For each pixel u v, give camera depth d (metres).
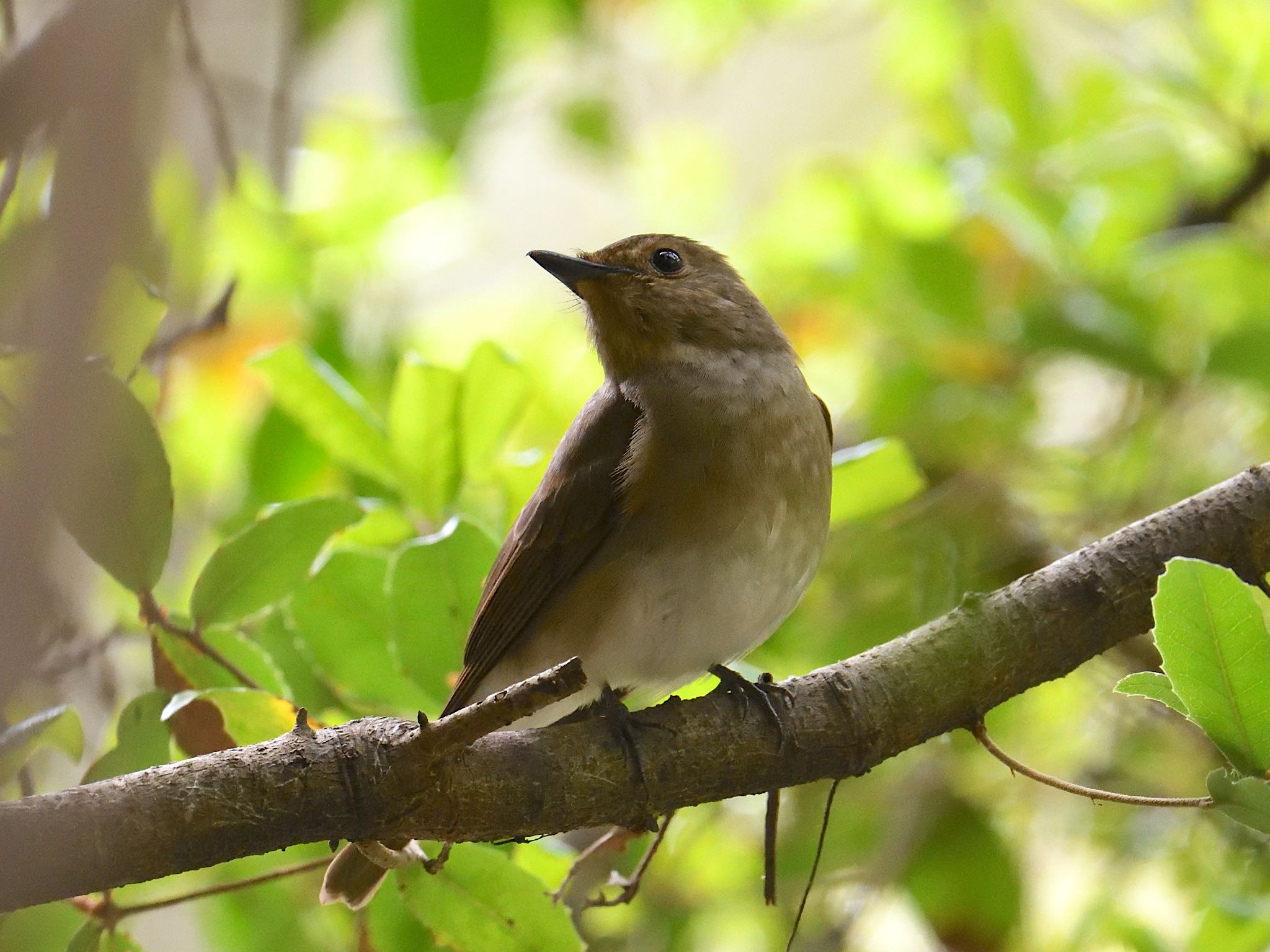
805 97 16.94
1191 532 6.53
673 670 7.59
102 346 5.93
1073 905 9.72
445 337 12.02
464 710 5.11
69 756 6.26
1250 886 8.20
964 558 10.16
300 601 7.36
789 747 6.19
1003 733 9.77
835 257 11.20
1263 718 5.17
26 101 4.48
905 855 9.41
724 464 7.51
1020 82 11.39
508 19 10.63
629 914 9.46
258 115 9.81
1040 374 11.35
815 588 10.23
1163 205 11.32
